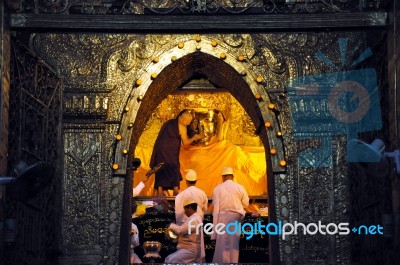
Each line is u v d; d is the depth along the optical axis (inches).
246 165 657.0
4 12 341.1
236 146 658.2
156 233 564.1
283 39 458.0
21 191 314.8
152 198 581.9
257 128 486.3
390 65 345.7
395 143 341.1
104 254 440.8
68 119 450.6
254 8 447.5
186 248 537.3
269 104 451.8
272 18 350.0
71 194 445.4
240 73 454.6
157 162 637.9
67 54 455.8
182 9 354.9
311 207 446.3
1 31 338.3
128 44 458.3
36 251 395.5
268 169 471.2
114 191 446.6
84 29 349.4
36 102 402.6
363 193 418.0
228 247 530.0
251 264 493.7
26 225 380.2
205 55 458.9
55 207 429.4
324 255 442.0
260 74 455.5
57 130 439.2
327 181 448.1
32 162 391.9
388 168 321.7
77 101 451.8
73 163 448.1
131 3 454.0
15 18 348.5
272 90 454.3
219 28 349.7
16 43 371.6
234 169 655.8
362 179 418.9
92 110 450.9
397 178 337.1
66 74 454.0
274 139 450.6
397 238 338.0
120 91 454.6
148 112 490.3
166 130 644.1
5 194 336.5
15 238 346.9
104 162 449.1
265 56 457.1
